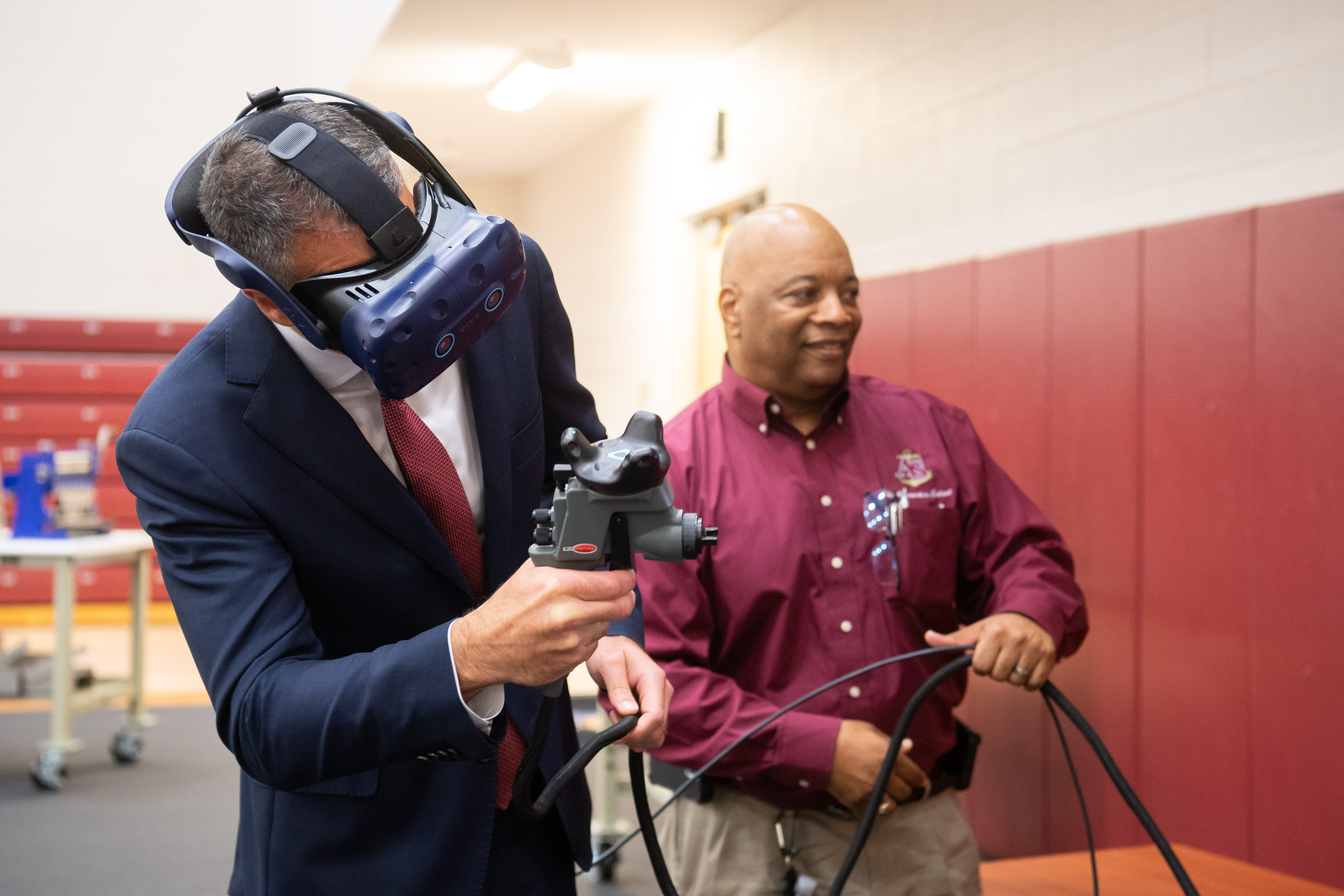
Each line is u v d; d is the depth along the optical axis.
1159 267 2.30
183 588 0.83
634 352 5.53
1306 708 2.00
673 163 5.02
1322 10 1.98
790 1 3.82
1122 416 2.40
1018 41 2.73
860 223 3.46
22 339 7.35
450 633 0.73
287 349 0.86
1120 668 2.41
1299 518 2.01
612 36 4.32
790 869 1.52
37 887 2.73
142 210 7.57
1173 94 2.29
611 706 0.94
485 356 0.95
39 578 6.81
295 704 0.74
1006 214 2.79
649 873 2.79
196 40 7.63
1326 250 1.95
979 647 1.32
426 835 0.90
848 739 1.37
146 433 0.84
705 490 1.54
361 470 0.87
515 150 6.54
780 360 1.52
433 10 4.12
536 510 0.80
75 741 3.90
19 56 7.38
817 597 1.49
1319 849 1.97
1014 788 2.71
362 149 0.74
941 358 2.99
